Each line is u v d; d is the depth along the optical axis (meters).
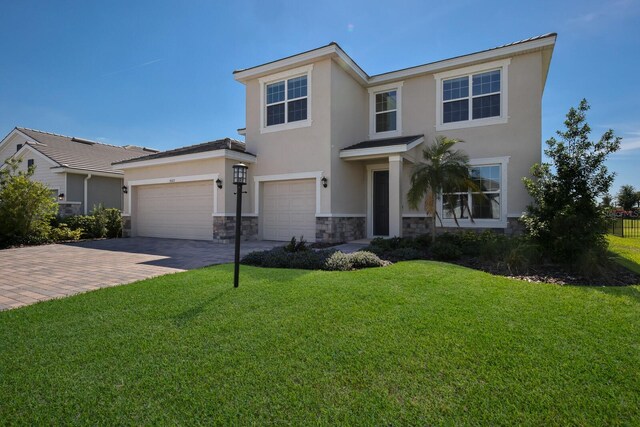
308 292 4.82
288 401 2.33
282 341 3.24
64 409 2.27
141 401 2.34
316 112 11.71
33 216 12.99
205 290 5.00
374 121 13.46
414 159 12.07
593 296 4.70
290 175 12.23
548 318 3.81
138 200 15.16
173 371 2.71
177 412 2.22
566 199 7.09
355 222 12.77
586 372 2.67
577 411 2.21
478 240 8.98
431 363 2.81
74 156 19.83
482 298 4.54
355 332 3.42
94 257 9.09
